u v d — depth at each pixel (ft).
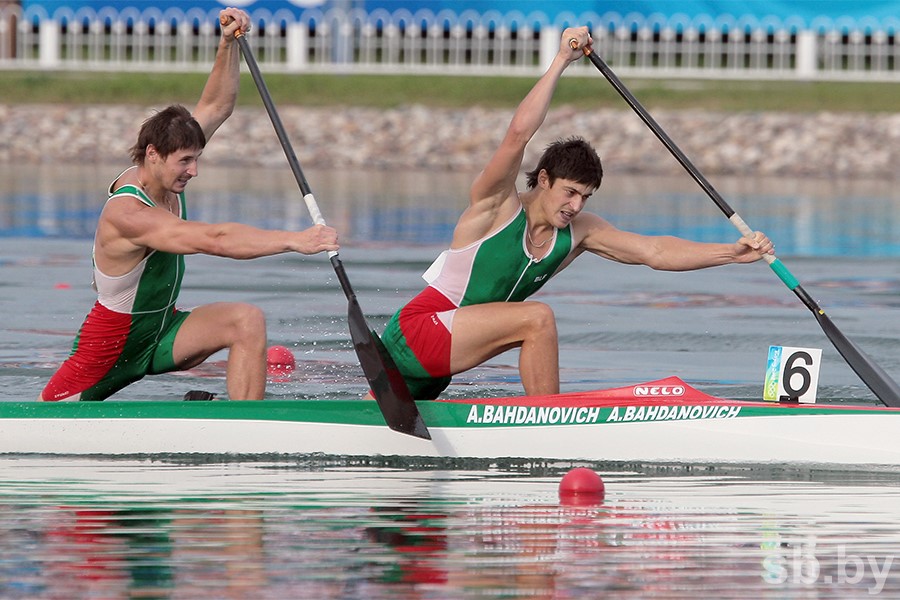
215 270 154.71
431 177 281.33
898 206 234.99
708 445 80.94
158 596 55.83
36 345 111.34
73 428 82.69
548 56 333.01
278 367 105.29
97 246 82.02
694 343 116.37
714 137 301.63
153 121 79.20
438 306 83.30
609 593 56.75
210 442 82.38
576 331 121.60
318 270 154.51
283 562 60.23
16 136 307.17
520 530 65.72
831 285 147.95
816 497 72.90
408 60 348.38
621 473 78.95
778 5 328.70
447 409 82.43
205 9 337.93
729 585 57.93
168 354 85.25
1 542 62.90
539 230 81.92
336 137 307.17
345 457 82.07
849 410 80.43
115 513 68.08
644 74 330.54
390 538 64.13
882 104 315.78
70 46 351.05
